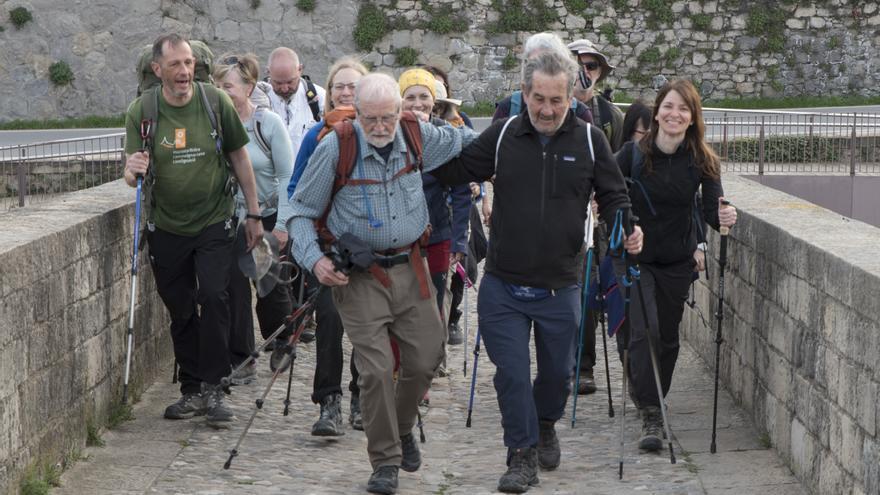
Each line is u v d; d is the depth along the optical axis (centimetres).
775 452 646
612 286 693
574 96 798
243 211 791
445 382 849
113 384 693
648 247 670
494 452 677
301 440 684
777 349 642
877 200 1805
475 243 857
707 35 3011
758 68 3022
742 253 732
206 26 2938
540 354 600
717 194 666
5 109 2886
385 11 2969
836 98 3033
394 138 572
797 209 722
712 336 830
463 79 2988
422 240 586
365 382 571
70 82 2906
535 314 588
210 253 689
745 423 708
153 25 2923
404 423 602
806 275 584
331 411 681
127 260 723
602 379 845
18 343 528
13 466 521
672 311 679
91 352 646
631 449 669
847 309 519
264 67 2948
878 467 479
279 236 766
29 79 2888
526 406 584
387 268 575
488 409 777
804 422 587
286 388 805
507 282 586
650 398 670
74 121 2902
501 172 581
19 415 529
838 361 532
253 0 2934
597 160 584
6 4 2870
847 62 3031
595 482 603
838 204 1803
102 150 1980
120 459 621
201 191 682
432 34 2973
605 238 699
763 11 3016
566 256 582
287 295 840
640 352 667
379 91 553
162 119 676
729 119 1911
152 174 678
